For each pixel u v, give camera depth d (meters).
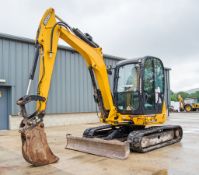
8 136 10.80
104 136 8.47
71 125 15.17
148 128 8.20
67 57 15.65
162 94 8.66
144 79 7.89
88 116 16.58
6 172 5.56
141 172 5.38
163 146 8.05
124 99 8.09
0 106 13.05
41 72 6.50
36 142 5.90
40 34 6.51
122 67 8.34
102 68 7.88
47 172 5.48
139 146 7.03
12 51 13.21
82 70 16.41
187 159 6.43
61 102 15.16
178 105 35.47
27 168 5.81
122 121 8.04
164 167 5.72
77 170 5.60
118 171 5.48
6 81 12.92
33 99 5.87
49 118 14.64
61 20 7.20
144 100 7.80
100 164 6.06
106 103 8.01
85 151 7.32
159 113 8.40
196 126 13.84
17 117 13.21
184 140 9.30
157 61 8.55
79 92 16.16
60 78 15.21
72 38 7.31
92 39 8.01
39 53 6.62
